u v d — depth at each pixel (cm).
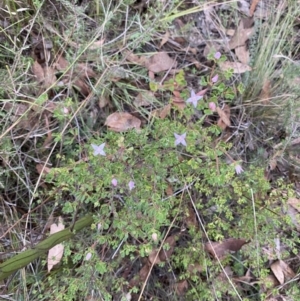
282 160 39
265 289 36
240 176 34
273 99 39
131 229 29
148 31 36
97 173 29
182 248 35
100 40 38
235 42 42
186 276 35
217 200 32
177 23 42
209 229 34
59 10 38
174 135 29
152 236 28
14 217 36
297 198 38
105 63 37
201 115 39
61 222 35
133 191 30
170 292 36
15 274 35
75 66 36
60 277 34
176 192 33
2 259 35
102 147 28
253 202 30
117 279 33
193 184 34
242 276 37
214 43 42
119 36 37
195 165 29
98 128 39
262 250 36
